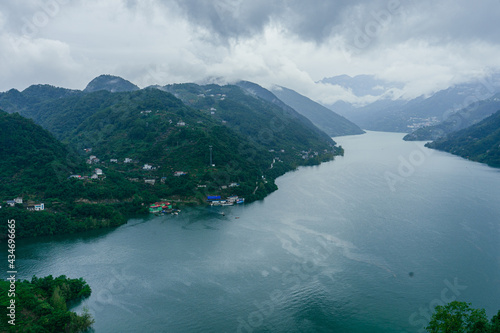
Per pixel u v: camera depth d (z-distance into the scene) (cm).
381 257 11175
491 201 16975
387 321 8138
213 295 9319
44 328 7731
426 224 13925
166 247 12475
